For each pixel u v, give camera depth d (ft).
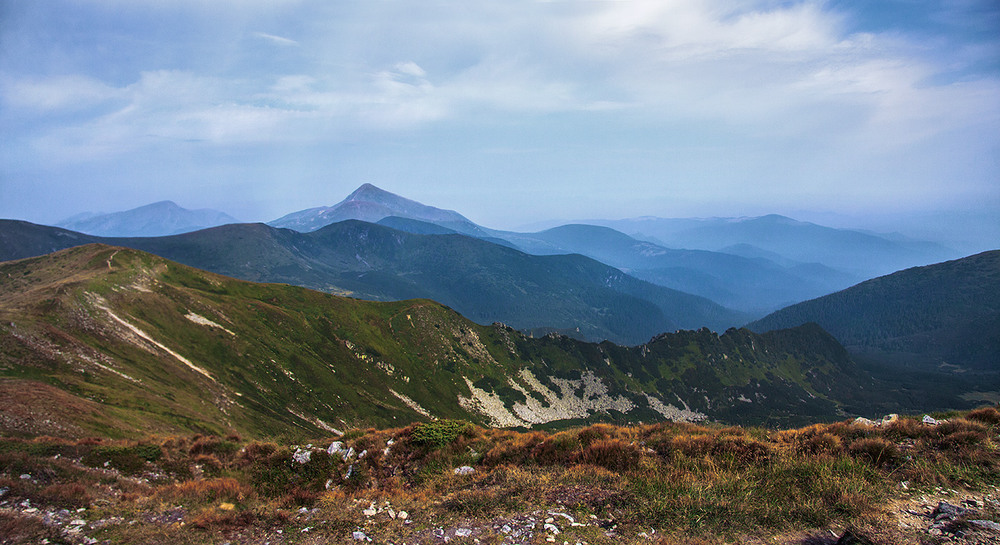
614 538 33.65
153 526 41.50
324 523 40.78
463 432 63.67
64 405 140.15
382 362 499.51
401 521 39.91
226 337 367.66
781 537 32.32
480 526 36.94
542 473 48.98
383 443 63.00
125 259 417.69
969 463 42.52
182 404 236.43
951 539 29.12
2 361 197.57
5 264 428.56
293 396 354.95
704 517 35.35
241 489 55.06
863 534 30.30
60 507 44.68
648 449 53.62
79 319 274.77
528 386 612.29
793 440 54.13
